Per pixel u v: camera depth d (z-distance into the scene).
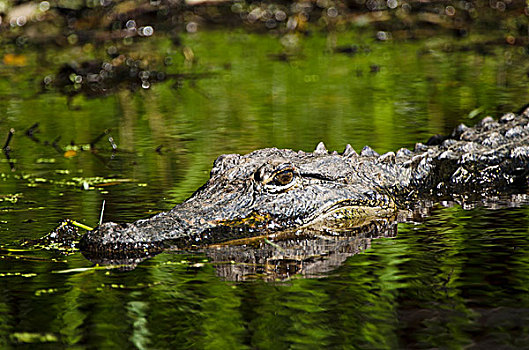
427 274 10.02
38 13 34.75
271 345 8.09
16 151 18.67
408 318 8.62
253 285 9.80
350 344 8.05
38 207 13.70
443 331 8.26
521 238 11.50
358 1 36.47
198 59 30.53
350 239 11.84
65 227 12.06
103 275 10.27
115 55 30.22
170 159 17.17
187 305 9.19
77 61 29.22
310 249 11.35
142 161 17.16
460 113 20.67
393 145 17.48
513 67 27.02
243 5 36.75
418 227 12.39
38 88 26.70
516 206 13.53
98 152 18.20
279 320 8.69
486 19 34.81
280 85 25.78
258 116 21.39
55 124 21.53
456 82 24.98
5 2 35.22
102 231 11.41
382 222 12.80
